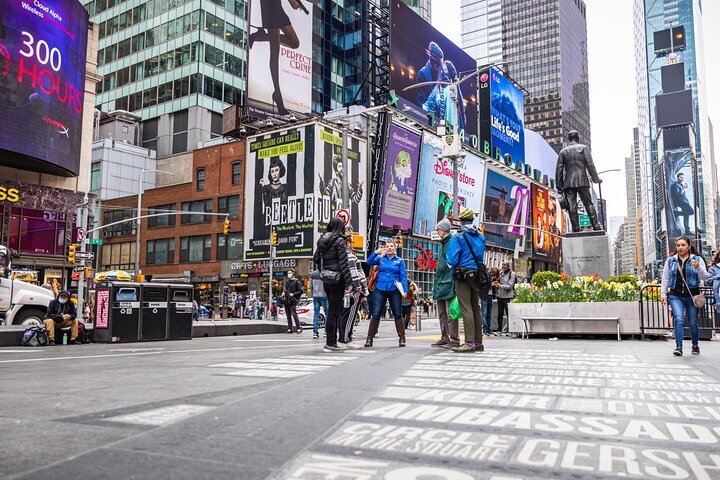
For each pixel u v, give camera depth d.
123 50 64.44
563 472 2.70
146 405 4.21
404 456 2.92
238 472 2.62
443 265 9.88
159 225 51.69
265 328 19.69
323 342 13.17
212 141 53.31
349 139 45.97
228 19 60.59
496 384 5.36
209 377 5.82
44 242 30.86
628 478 2.63
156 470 2.63
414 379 5.64
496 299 17.69
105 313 14.41
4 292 15.74
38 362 8.17
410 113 52.66
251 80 44.28
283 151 44.00
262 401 4.38
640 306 13.78
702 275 9.05
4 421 3.65
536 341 13.15
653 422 3.76
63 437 3.23
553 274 17.80
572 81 193.88
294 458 2.86
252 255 44.81
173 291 15.42
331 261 9.12
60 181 31.67
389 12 51.09
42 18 28.14
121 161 55.72
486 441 3.24
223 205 47.88
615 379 5.79
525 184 73.88
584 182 21.30
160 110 59.56
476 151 61.22
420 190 51.50
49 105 28.42
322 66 69.38
